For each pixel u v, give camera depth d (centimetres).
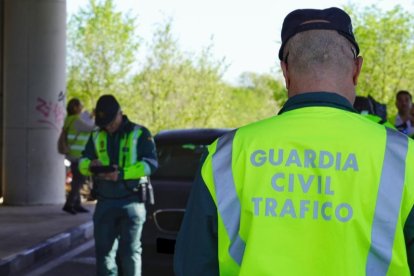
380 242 197
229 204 208
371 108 688
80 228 1073
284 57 225
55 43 1352
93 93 2564
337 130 208
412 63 2541
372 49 2552
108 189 612
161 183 702
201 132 779
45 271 858
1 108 1459
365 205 199
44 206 1334
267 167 207
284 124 212
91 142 626
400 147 205
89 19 2567
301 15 222
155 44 2598
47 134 1347
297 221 200
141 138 617
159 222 682
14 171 1344
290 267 196
